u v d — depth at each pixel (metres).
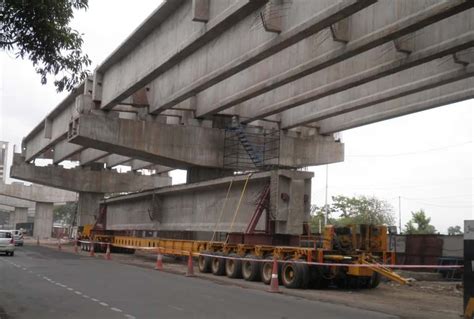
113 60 29.70
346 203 83.75
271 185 23.39
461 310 15.41
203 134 33.12
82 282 19.19
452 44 17.44
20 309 12.62
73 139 31.94
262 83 24.69
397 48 19.06
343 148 36.16
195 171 33.69
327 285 21.20
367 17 17.70
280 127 34.16
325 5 16.11
